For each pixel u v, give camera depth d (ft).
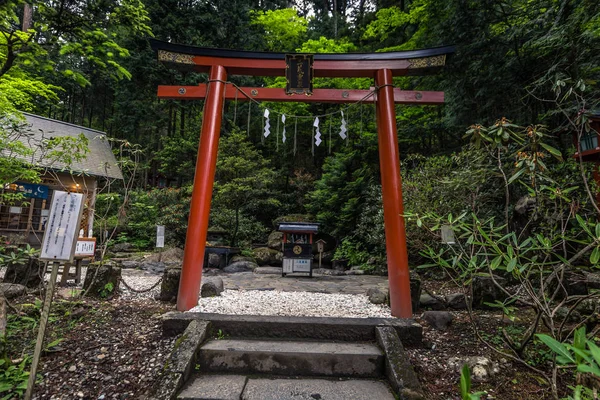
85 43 9.59
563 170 16.02
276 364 8.06
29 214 30.63
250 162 35.88
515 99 22.94
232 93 14.06
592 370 3.35
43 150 14.11
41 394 6.83
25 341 8.58
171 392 6.68
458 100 25.13
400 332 9.04
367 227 28.14
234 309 11.39
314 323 9.32
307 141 50.65
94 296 12.40
